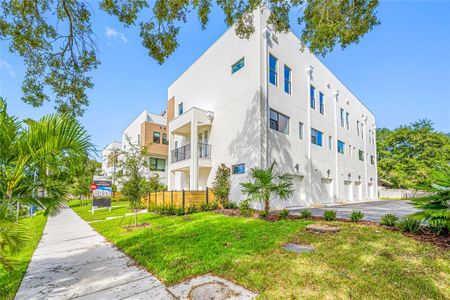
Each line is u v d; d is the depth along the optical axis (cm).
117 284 333
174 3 631
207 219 815
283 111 1290
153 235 618
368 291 276
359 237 491
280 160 1218
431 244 426
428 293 269
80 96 780
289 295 272
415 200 504
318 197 1491
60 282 345
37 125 331
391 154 3175
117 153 952
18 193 329
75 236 698
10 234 301
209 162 1402
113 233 700
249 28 841
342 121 1969
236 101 1278
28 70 718
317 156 1536
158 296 290
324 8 604
